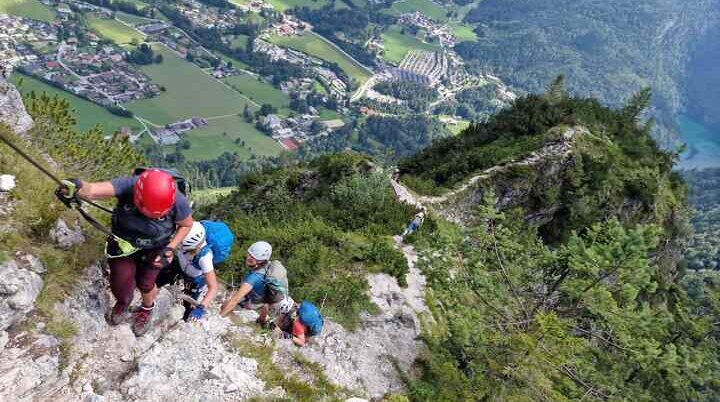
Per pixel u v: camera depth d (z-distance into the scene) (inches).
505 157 1386.6
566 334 460.8
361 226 879.7
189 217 222.4
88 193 199.9
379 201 946.1
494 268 553.6
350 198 956.6
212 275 276.8
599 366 510.9
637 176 1509.6
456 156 1557.6
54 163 398.3
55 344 238.2
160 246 221.0
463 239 561.0
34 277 238.5
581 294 484.7
